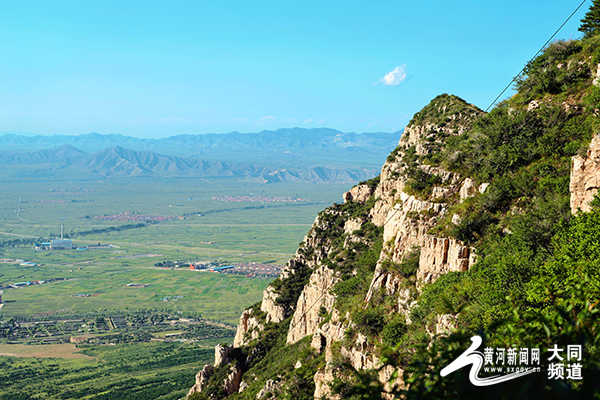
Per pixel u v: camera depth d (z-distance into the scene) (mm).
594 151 48875
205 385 131375
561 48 82125
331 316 94750
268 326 150875
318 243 162625
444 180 77500
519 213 61125
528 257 48906
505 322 14234
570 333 12938
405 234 76375
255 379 121125
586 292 17828
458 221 65562
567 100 74062
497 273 47500
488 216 63188
